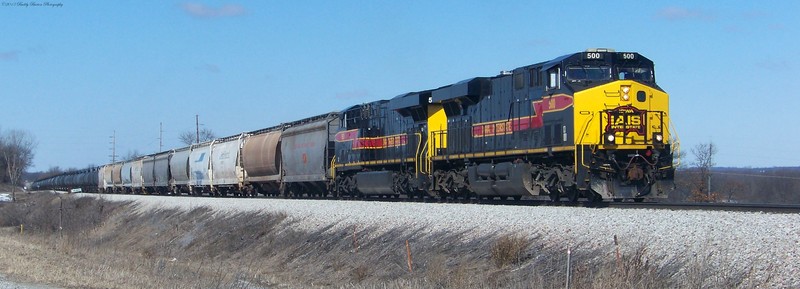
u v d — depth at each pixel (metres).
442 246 21.36
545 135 24.69
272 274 25.33
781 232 14.91
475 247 20.22
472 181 28.20
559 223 19.55
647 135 23.66
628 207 21.00
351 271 22.95
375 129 35.53
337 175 38.56
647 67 24.55
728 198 57.56
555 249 18.03
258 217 34.28
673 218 17.47
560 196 25.05
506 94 26.94
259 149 46.75
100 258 31.66
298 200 36.22
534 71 25.47
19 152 156.75
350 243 25.42
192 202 46.41
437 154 30.69
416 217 25.03
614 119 23.38
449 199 30.17
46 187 129.75
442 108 30.69
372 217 27.12
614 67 24.14
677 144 24.06
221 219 37.22
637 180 23.58
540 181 25.25
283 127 46.09
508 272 17.86
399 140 33.41
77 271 24.95
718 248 14.99
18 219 66.31
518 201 26.52
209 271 26.17
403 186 33.03
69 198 74.44
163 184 67.50
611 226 18.12
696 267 13.96
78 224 53.34
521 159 25.97
